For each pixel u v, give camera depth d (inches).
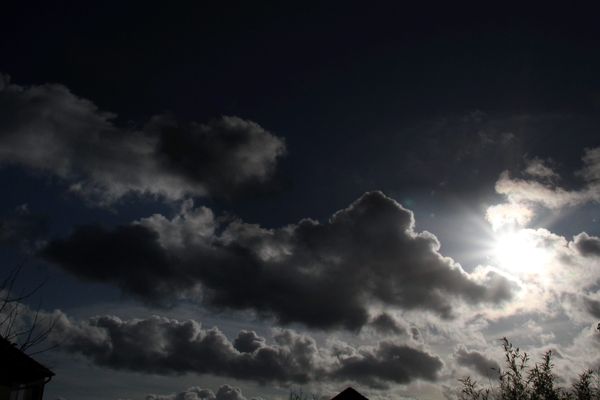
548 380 398.6
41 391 583.5
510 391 406.3
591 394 380.5
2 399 540.1
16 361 559.8
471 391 426.3
